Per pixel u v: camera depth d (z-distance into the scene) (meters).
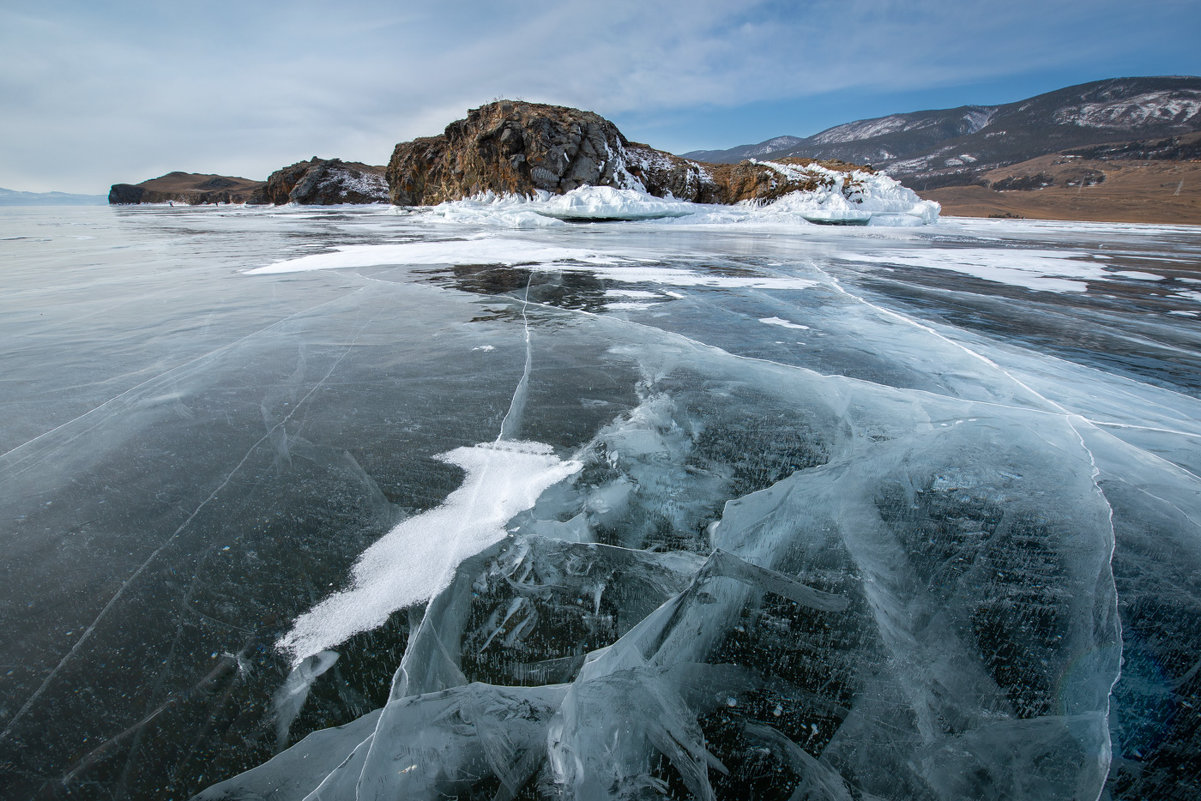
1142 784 0.83
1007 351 3.40
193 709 0.96
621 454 1.93
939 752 0.87
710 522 1.53
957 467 1.81
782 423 2.19
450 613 1.18
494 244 9.85
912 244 11.40
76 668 1.05
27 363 2.91
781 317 4.18
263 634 1.13
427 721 0.92
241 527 1.50
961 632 1.12
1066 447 1.97
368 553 1.38
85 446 1.99
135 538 1.46
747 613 1.16
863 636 1.10
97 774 0.85
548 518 1.55
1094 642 1.09
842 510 1.55
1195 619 1.16
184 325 3.74
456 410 2.32
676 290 5.32
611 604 1.21
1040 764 0.86
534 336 3.51
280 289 5.16
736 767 0.85
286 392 2.52
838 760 0.87
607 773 0.84
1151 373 3.00
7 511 1.58
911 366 3.01
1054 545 1.40
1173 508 1.58
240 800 0.80
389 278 5.86
